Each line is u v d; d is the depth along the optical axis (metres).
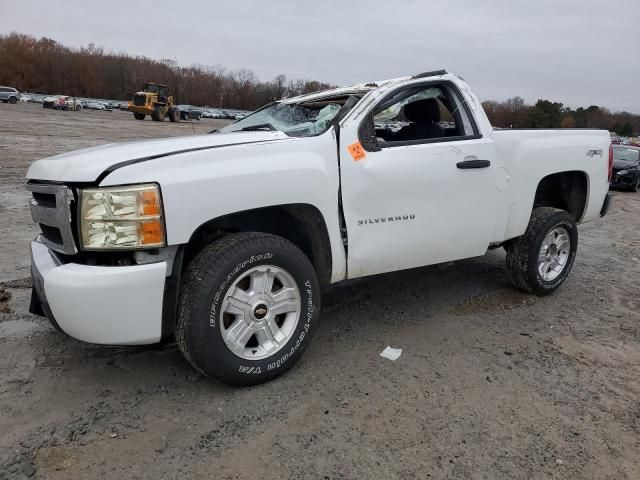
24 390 2.99
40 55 95.56
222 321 2.91
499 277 5.45
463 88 4.14
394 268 3.73
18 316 4.00
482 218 4.11
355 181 3.39
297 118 4.04
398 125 4.43
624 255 7.03
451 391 3.12
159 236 2.67
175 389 3.06
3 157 14.18
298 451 2.54
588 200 5.12
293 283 3.18
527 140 4.48
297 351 3.22
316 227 3.33
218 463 2.44
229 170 2.88
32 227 6.82
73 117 38.91
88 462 2.42
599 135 5.23
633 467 2.51
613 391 3.21
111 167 2.68
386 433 2.70
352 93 3.97
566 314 4.49
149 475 2.35
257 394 3.04
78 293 2.60
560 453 2.59
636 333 4.14
